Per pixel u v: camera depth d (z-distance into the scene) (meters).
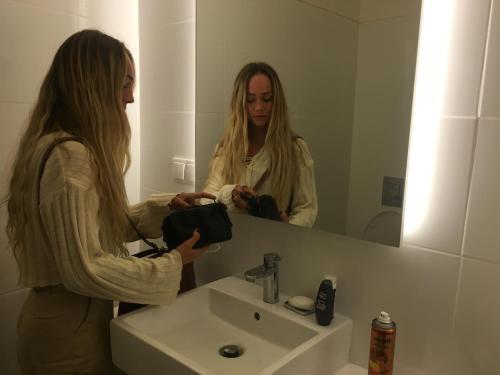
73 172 0.99
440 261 1.01
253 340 1.28
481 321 0.97
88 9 1.58
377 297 1.13
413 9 0.96
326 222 1.18
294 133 1.23
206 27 1.44
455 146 0.96
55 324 1.12
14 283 1.51
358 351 1.19
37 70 1.48
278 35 1.23
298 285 1.31
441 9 0.95
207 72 1.46
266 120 1.30
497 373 0.96
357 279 1.17
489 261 0.94
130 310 1.30
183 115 1.60
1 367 1.52
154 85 1.70
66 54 1.10
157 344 1.05
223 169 1.45
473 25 0.92
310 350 1.04
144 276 1.08
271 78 1.27
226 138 1.43
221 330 1.33
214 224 1.22
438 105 0.98
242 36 1.33
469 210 0.96
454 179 0.97
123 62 1.15
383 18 1.01
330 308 1.14
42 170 1.02
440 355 1.04
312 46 1.15
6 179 1.45
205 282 1.61
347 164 1.12
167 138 1.68
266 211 1.33
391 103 1.02
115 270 1.04
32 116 1.14
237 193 1.41
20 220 1.08
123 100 1.22
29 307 1.16
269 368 0.95
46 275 1.09
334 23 1.10
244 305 1.31
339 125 1.12
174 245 1.21
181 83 1.59
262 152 1.33
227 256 1.51
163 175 1.72
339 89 1.11
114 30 1.67
